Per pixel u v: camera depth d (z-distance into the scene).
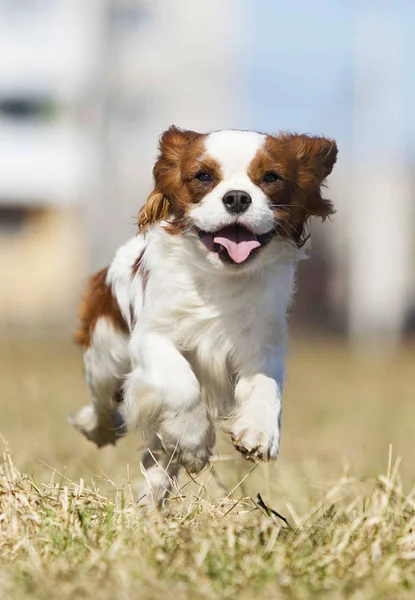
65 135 49.78
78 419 9.79
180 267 7.83
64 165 49.78
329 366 32.62
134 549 6.24
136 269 8.40
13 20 49.66
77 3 48.88
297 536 6.64
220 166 7.53
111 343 8.98
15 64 49.56
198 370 8.16
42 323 42.38
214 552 6.19
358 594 5.63
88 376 9.45
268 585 5.72
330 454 12.83
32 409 17.64
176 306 7.88
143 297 8.07
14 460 10.66
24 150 49.88
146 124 47.97
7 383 23.30
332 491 7.87
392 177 48.25
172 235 7.79
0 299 48.31
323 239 48.03
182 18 48.75
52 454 11.66
